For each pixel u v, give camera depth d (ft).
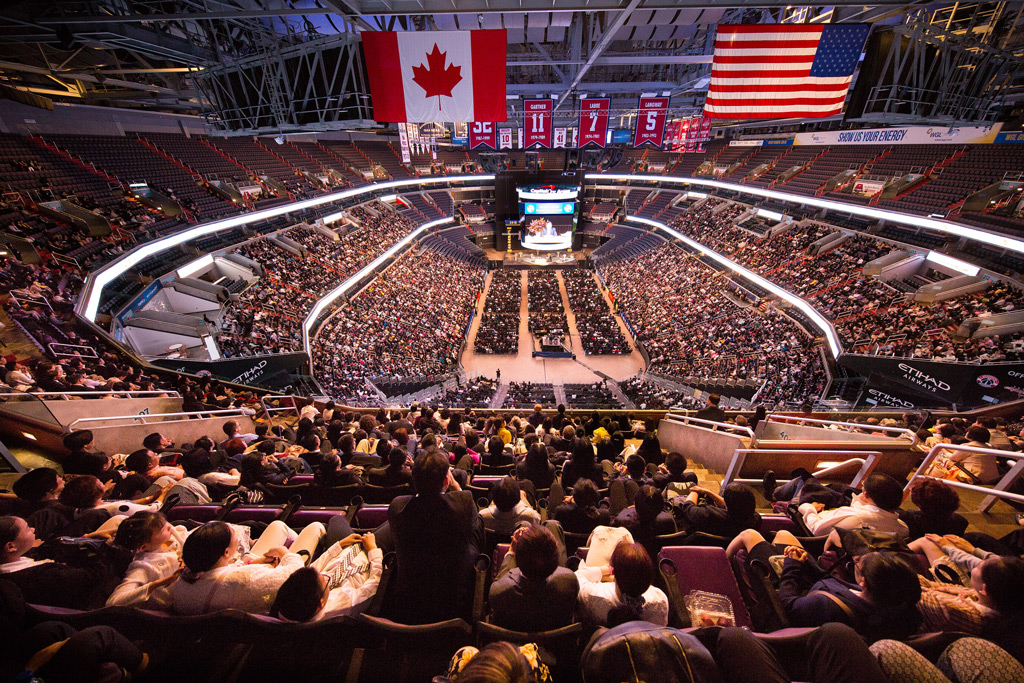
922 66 36.24
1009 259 75.77
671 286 140.15
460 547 10.18
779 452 19.79
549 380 111.96
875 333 78.02
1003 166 90.74
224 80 45.57
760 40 34.73
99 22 40.86
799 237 120.98
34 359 38.19
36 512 12.28
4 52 71.77
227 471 19.72
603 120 77.15
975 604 8.82
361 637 9.39
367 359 98.63
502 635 8.97
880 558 8.37
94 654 7.77
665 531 12.74
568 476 20.02
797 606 9.17
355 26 43.04
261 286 98.63
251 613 9.27
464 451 24.58
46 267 59.82
